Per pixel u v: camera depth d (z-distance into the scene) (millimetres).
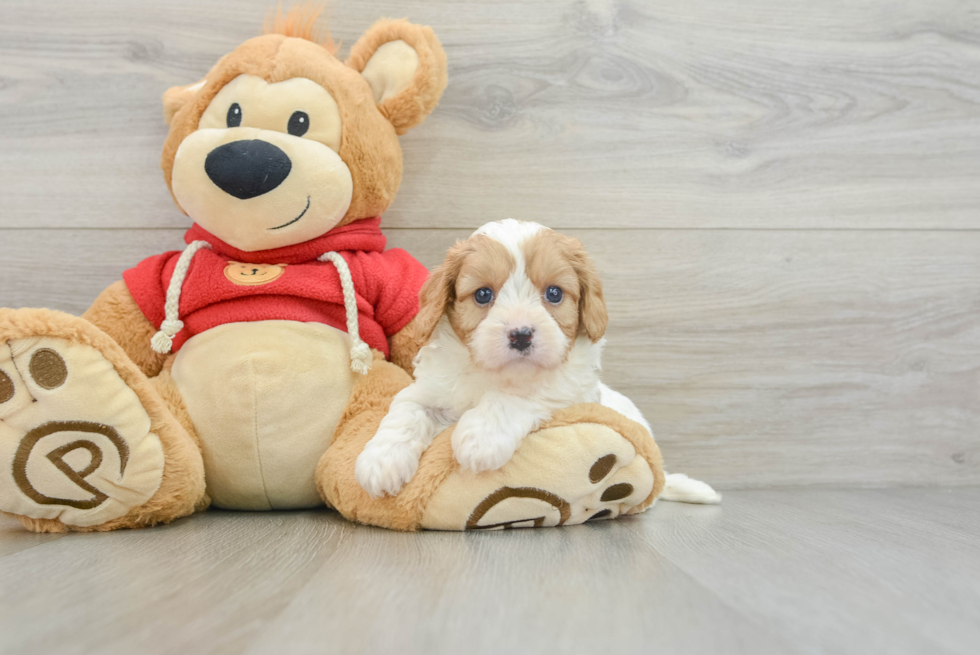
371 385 1742
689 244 2252
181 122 1814
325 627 864
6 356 1337
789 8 2256
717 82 2248
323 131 1766
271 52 1793
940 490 2234
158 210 2139
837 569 1190
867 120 2293
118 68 2109
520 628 867
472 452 1372
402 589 1028
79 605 948
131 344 1802
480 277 1498
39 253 2107
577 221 2227
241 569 1145
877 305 2297
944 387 2305
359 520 1526
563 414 1469
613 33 2213
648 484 1539
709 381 2254
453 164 2188
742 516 1724
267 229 1723
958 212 2285
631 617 915
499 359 1411
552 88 2205
